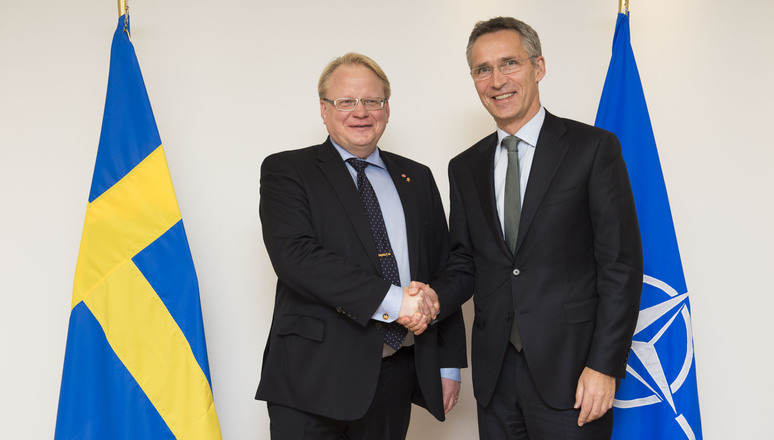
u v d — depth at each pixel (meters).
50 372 2.58
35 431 2.58
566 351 1.83
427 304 1.90
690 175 2.73
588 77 2.74
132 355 2.22
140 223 2.27
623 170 1.87
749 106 2.74
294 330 1.94
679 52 2.74
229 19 2.68
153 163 2.30
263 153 2.69
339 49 2.71
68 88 2.62
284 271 1.93
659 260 2.34
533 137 1.98
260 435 2.70
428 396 2.02
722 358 2.72
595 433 1.86
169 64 2.65
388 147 2.72
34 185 2.59
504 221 1.96
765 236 2.73
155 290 2.25
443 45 2.73
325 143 2.12
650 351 2.31
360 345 1.91
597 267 1.85
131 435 2.20
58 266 2.59
